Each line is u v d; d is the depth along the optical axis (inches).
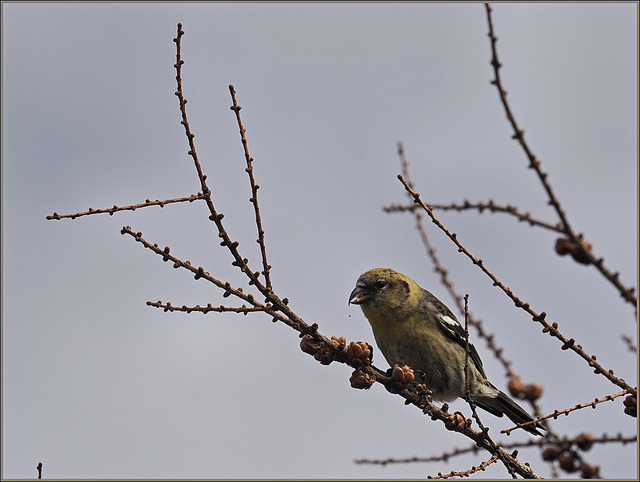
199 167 321.1
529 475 382.0
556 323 316.8
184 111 321.1
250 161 332.5
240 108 332.5
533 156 219.6
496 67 227.8
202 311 329.7
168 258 319.9
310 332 363.6
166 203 313.9
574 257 212.8
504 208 231.5
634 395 296.4
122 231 312.7
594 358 314.5
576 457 234.2
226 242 327.6
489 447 381.1
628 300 207.0
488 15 230.7
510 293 318.7
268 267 339.6
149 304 321.7
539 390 230.7
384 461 402.9
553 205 216.8
